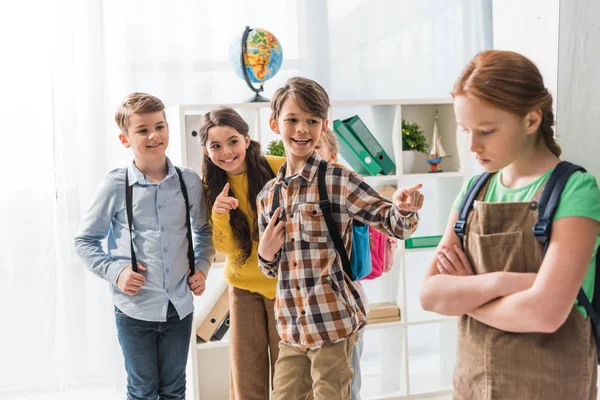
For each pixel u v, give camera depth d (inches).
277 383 77.1
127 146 90.3
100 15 125.6
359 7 138.9
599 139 76.0
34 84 124.9
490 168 48.4
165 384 91.8
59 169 126.3
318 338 72.6
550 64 83.6
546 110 48.4
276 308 76.6
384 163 121.1
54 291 127.3
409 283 145.5
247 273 91.0
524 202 48.8
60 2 124.5
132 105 86.9
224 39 132.2
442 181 132.8
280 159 96.2
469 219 52.6
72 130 126.3
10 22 123.6
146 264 87.6
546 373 47.6
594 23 76.0
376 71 140.6
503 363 49.1
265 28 134.5
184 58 130.4
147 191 88.0
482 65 46.8
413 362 146.3
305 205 74.0
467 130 48.0
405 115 131.0
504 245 49.3
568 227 45.6
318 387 72.7
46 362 127.8
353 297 76.1
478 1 143.9
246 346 92.9
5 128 124.3
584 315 47.9
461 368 52.4
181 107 107.3
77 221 127.3
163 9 128.9
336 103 115.4
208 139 89.9
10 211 125.2
